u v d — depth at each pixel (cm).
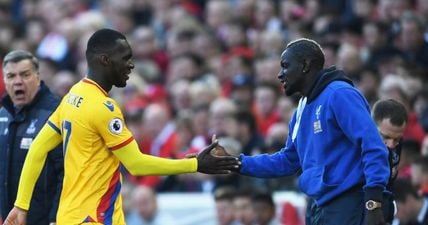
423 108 4338
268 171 2803
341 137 2612
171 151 4709
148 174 2636
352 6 5538
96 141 2616
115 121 2608
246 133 4488
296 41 2691
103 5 6525
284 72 2678
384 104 2844
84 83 2642
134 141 2633
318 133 2630
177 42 5684
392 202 2658
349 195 2608
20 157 2980
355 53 4572
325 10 5366
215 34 5769
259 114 4747
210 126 4669
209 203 4278
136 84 5309
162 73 5828
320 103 2628
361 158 2588
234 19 5703
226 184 4281
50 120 2695
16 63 2983
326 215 2625
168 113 5072
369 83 4475
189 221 4291
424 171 3550
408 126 4175
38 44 6444
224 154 2778
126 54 2645
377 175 2517
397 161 2848
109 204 2622
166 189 4544
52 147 2708
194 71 5431
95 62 2641
